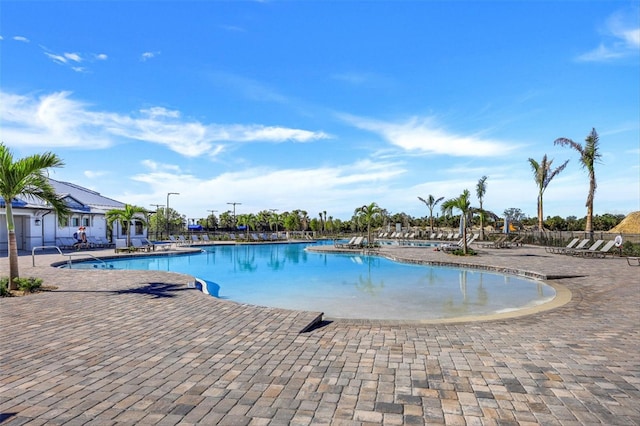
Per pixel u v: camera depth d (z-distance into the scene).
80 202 26.22
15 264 8.23
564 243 24.02
